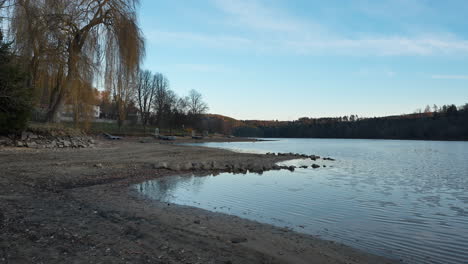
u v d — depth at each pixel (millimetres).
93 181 10672
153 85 78875
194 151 26953
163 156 20656
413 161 27531
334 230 6492
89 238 4762
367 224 7035
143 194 9266
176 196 9406
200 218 6766
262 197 9898
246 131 172375
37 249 4172
